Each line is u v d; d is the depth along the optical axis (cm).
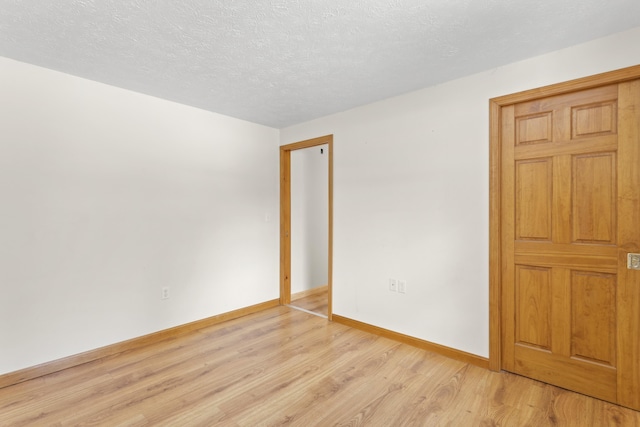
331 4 160
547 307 215
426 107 267
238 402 196
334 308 338
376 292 301
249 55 213
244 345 279
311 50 207
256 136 375
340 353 262
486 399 198
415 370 234
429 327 266
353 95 285
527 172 222
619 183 189
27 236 224
